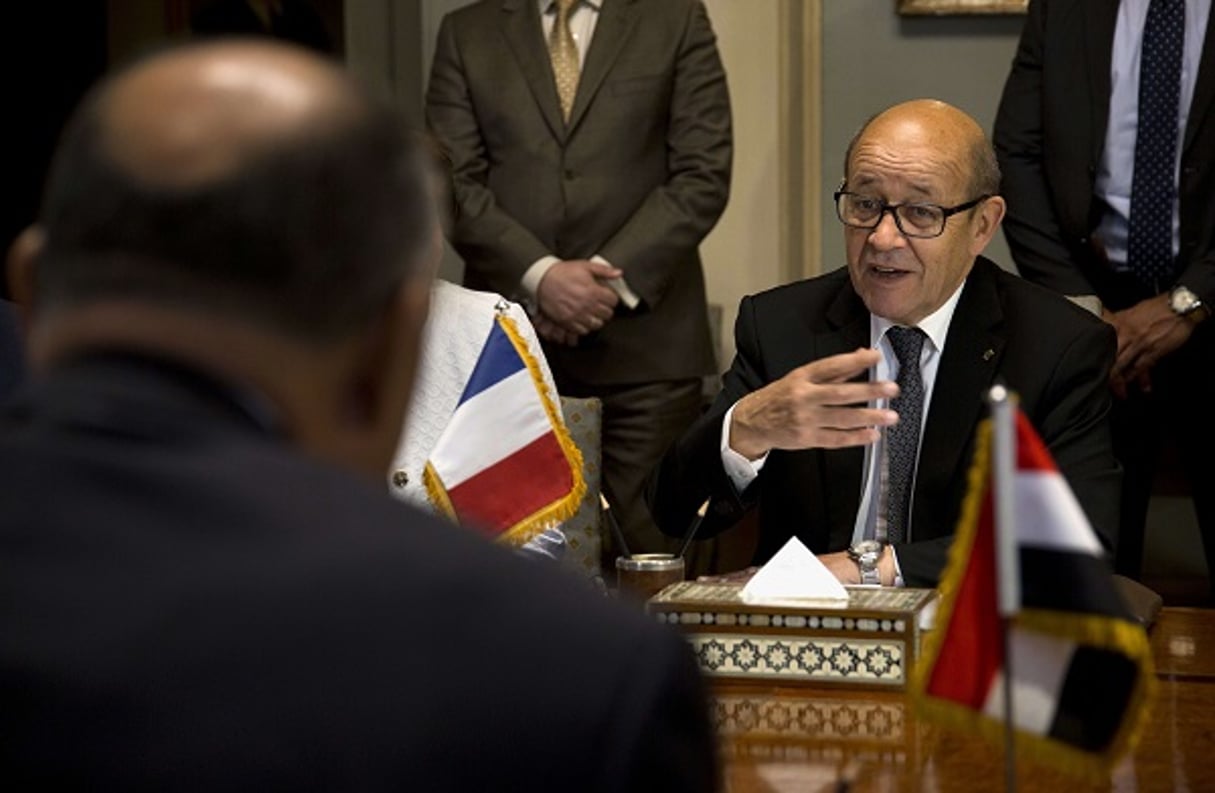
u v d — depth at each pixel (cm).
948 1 793
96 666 126
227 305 134
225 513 133
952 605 246
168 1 843
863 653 332
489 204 701
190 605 129
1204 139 641
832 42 811
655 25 713
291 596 130
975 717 244
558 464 434
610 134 705
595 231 705
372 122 138
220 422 136
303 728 127
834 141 816
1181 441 667
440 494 430
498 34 719
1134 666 235
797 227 837
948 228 439
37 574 130
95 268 134
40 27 812
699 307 727
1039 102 667
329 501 136
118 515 132
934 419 445
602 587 399
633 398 708
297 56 140
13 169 809
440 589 133
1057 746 240
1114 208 652
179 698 126
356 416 144
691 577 714
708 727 136
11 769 125
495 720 129
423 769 128
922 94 804
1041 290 461
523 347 438
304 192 133
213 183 132
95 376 136
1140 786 279
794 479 456
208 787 125
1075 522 231
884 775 285
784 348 469
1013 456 218
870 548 412
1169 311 638
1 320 326
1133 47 650
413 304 142
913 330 450
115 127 134
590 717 131
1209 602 705
